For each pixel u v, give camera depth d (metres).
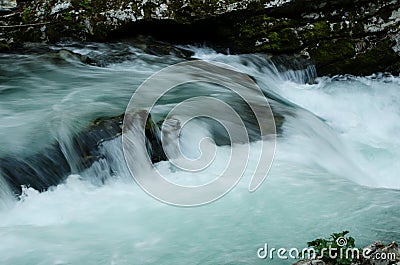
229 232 5.00
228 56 11.15
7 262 4.54
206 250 4.72
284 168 6.47
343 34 11.16
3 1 11.26
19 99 8.08
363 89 11.06
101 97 8.01
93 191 5.91
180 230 5.05
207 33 11.30
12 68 9.72
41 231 5.06
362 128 10.02
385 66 11.28
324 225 5.09
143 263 4.54
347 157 8.24
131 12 10.98
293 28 11.14
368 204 5.49
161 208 5.46
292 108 8.98
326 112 10.45
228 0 10.85
